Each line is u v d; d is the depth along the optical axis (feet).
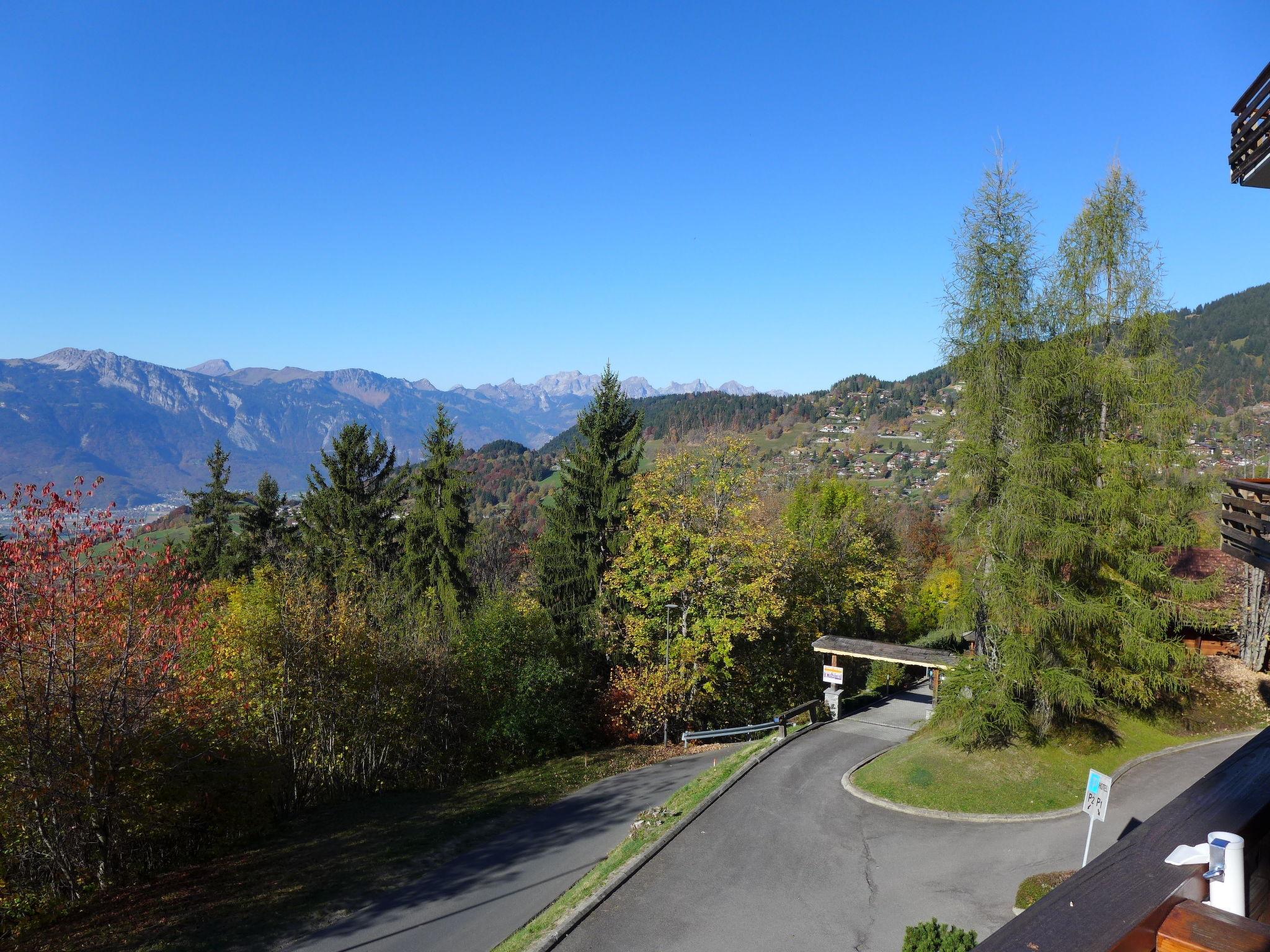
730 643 106.73
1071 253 67.97
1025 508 63.21
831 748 83.15
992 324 65.36
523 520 344.28
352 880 61.72
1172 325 65.72
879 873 52.90
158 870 64.64
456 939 50.78
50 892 56.90
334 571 141.59
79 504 54.34
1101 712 74.43
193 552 177.99
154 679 59.57
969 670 68.74
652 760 101.55
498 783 94.43
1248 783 10.18
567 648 121.08
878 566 148.46
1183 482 65.05
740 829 60.95
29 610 50.85
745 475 115.34
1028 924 7.50
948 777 67.05
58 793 53.36
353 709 91.91
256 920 54.29
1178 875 7.93
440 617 136.05
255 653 82.64
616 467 129.39
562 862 63.31
